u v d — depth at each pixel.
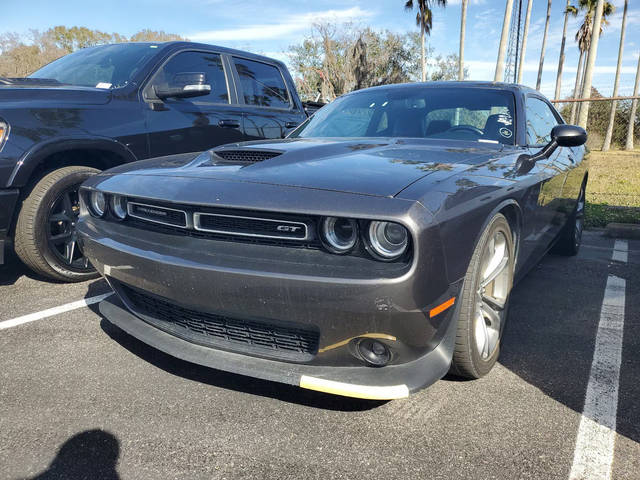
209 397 2.11
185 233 2.02
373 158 2.21
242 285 1.76
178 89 3.95
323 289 1.66
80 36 45.81
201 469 1.68
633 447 1.79
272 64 5.45
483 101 3.17
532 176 2.56
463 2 25.38
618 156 22.33
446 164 2.15
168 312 2.16
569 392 2.16
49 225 3.33
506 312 2.46
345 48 25.78
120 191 2.21
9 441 1.82
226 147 2.59
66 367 2.35
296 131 3.48
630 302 3.30
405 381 1.79
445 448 1.78
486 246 2.04
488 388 2.19
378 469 1.68
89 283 3.57
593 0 41.19
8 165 3.05
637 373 2.34
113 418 1.96
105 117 3.64
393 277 1.61
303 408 2.04
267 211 1.77
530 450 1.77
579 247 4.85
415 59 32.31
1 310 3.05
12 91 3.33
